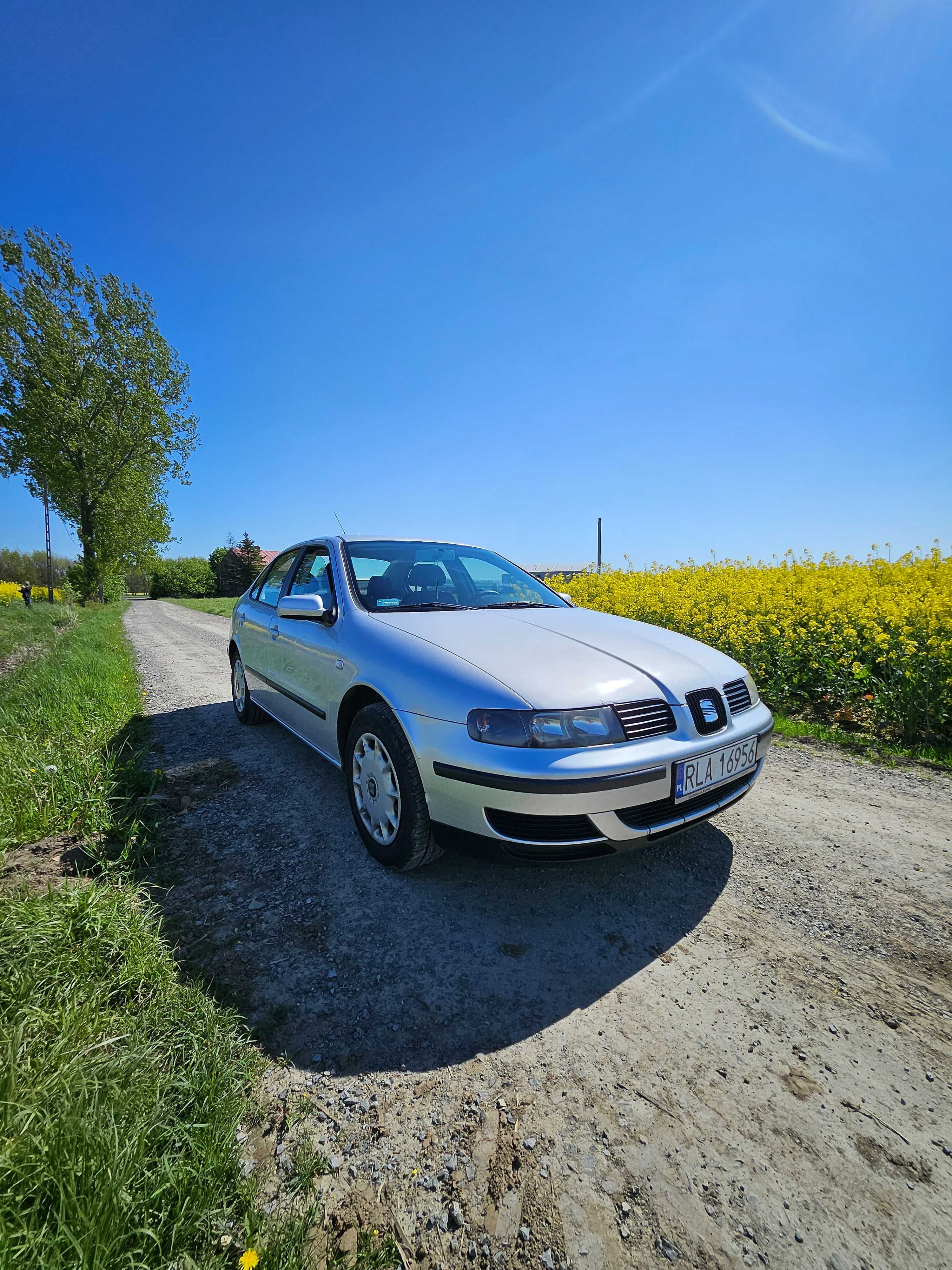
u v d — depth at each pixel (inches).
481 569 150.8
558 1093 57.4
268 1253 41.8
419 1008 68.4
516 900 90.7
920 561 373.1
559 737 77.7
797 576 370.3
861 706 198.1
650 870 99.6
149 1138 47.2
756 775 103.3
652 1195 47.9
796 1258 43.3
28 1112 44.9
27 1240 37.4
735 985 72.7
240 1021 65.1
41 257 1264.8
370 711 99.0
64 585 1651.1
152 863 100.9
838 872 98.6
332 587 129.3
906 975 74.3
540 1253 43.5
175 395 1443.2
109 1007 63.6
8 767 122.7
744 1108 56.0
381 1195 47.7
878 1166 50.5
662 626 292.0
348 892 92.7
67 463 1307.8
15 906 72.7
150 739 178.7
